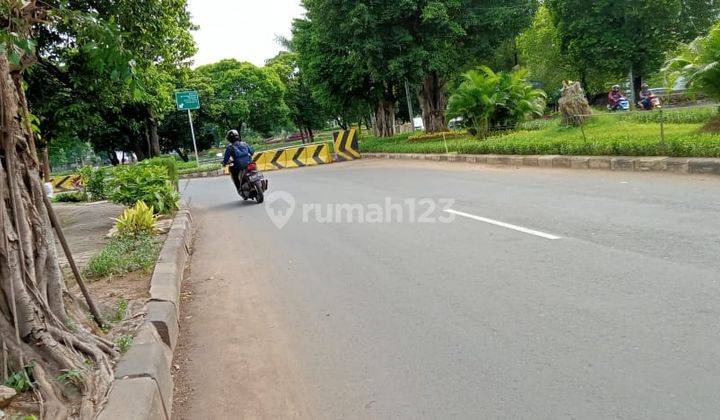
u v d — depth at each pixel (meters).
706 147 8.48
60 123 14.43
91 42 4.08
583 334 3.39
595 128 14.20
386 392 3.04
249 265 6.25
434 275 4.93
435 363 3.29
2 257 3.04
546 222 6.34
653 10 25.75
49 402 2.70
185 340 4.23
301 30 28.34
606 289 4.05
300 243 7.01
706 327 3.27
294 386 3.26
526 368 3.09
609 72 30.58
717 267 4.21
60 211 13.54
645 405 2.60
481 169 12.46
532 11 23.23
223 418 3.02
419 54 20.72
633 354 3.07
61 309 3.47
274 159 22.48
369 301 4.50
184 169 26.28
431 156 16.61
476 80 18.17
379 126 35.00
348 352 3.60
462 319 3.87
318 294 4.86
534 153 12.29
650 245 4.95
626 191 7.56
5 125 3.36
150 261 5.94
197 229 9.30
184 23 18.52
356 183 12.80
